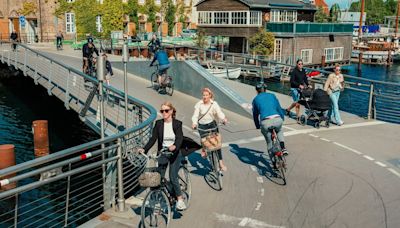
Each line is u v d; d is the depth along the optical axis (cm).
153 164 955
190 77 1908
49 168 618
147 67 2316
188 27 7275
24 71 2256
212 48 5822
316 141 1279
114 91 1305
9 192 566
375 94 1592
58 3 5197
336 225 748
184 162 812
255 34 4909
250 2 5025
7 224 1133
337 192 897
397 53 7412
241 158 1120
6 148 1334
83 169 689
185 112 1642
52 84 1962
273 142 955
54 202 1263
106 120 1410
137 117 1254
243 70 4344
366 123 1523
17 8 5119
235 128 1430
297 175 995
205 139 893
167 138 721
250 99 1847
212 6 5319
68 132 2081
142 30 6506
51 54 3469
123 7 6169
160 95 1919
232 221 758
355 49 7319
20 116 2433
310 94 1440
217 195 874
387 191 905
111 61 2794
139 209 792
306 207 821
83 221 1125
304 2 5900
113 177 802
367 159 1115
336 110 1484
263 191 898
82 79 1973
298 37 4941
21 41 5131
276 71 4297
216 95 1734
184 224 740
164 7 6744
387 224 754
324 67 5309
